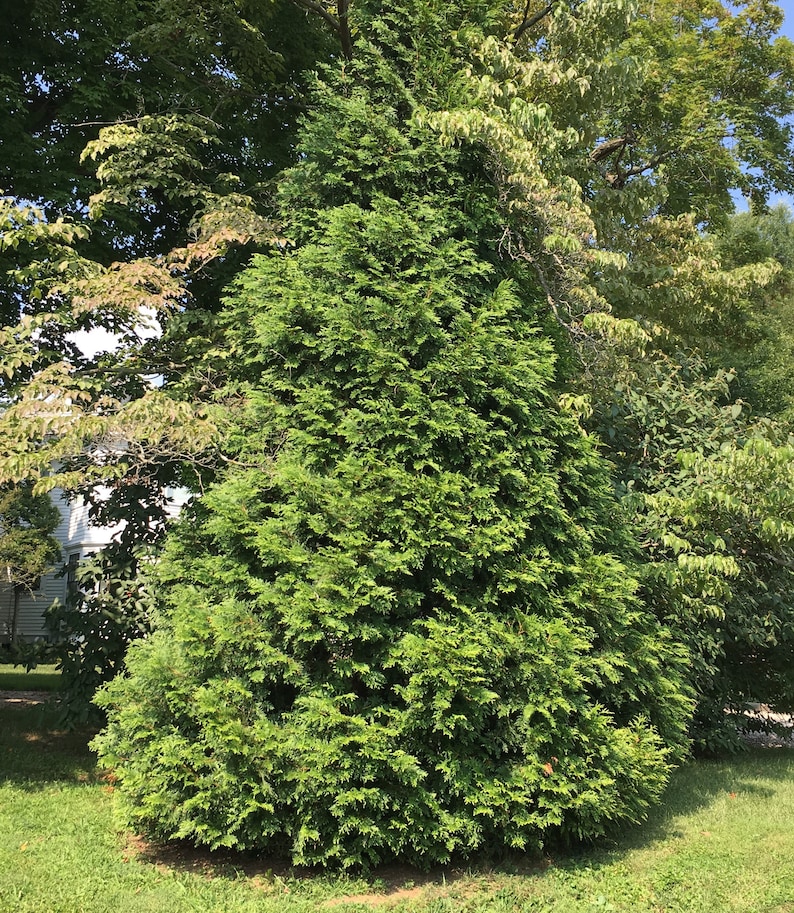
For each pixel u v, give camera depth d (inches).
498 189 251.6
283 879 181.6
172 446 250.4
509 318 240.5
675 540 258.4
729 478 250.5
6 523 663.1
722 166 548.4
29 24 361.4
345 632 184.9
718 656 352.5
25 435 229.6
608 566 222.8
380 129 245.0
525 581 198.8
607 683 223.9
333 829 181.8
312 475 204.5
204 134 333.1
